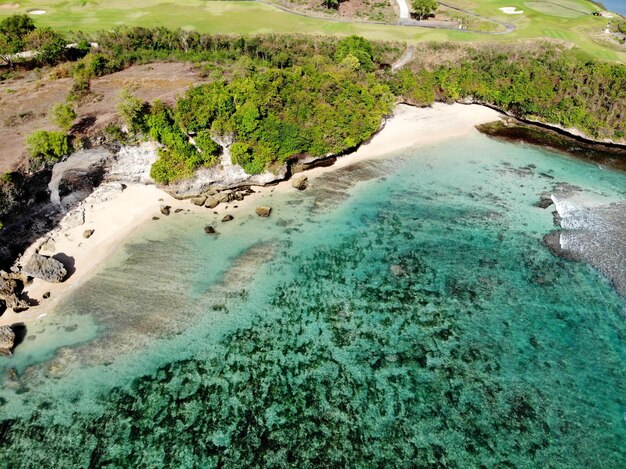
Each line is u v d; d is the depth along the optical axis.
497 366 32.22
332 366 32.47
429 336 34.47
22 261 40.00
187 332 34.62
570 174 53.00
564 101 62.66
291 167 53.09
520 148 58.78
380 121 58.47
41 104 54.00
